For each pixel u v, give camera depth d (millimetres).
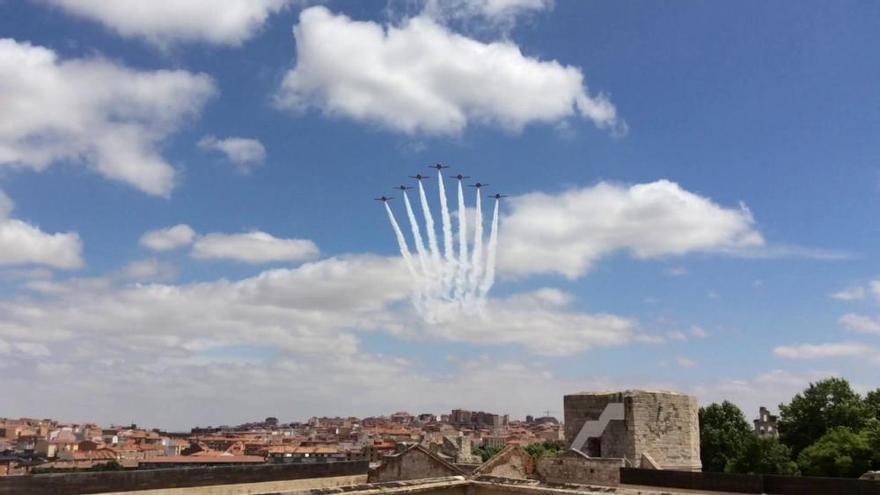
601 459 52719
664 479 48562
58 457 152750
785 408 102812
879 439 79562
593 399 70625
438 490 37344
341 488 34094
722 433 93938
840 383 100000
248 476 44531
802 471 84625
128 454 159875
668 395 70000
